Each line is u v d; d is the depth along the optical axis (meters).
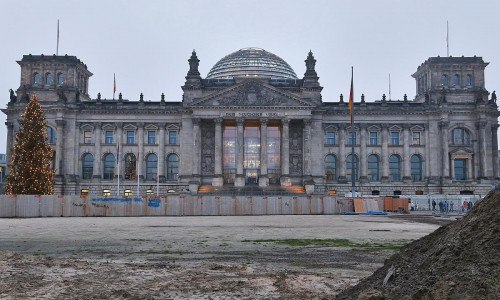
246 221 64.94
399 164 134.75
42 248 32.62
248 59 159.00
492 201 12.89
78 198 82.31
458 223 13.52
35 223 61.00
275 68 158.75
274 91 126.12
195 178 126.06
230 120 128.62
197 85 131.00
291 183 129.75
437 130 133.25
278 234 43.28
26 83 137.00
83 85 147.12
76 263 24.09
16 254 26.42
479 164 132.25
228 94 126.25
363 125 133.88
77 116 133.75
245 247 32.94
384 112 133.62
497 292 10.84
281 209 88.12
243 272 21.64
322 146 131.25
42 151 98.50
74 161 132.25
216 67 162.12
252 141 133.25
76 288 18.16
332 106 134.88
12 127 134.12
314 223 59.72
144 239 38.69
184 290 17.78
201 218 74.19
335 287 18.22
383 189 131.50
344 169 133.00
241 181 123.19
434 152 132.50
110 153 134.25
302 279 19.77
